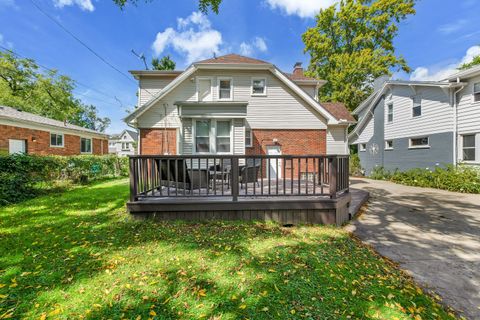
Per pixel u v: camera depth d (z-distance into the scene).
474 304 2.10
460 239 3.71
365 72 19.06
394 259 2.98
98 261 2.72
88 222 4.18
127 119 9.45
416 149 11.48
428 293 2.25
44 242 3.27
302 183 7.20
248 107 9.80
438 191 8.88
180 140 8.90
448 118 9.80
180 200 4.36
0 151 10.84
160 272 2.49
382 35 19.84
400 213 5.41
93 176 11.70
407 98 12.05
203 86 9.85
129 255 2.88
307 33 21.20
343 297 2.10
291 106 9.89
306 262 2.73
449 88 9.66
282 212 4.29
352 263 2.75
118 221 4.21
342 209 4.59
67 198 6.52
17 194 6.34
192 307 1.96
